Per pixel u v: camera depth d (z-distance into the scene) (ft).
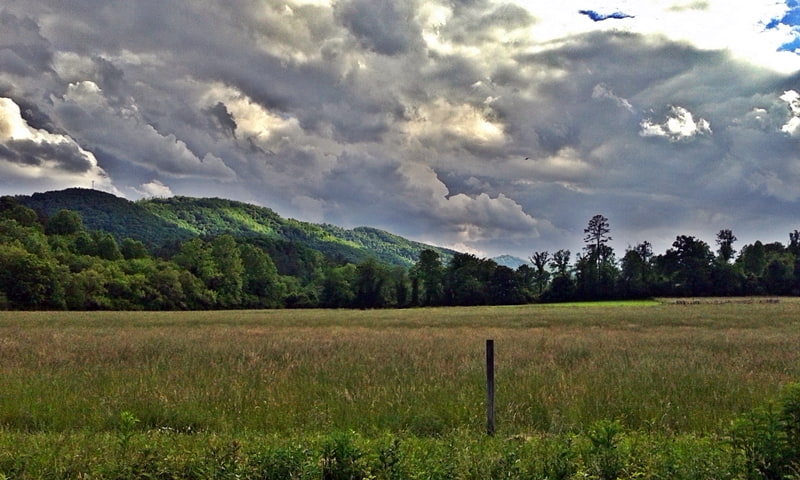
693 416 34.35
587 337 99.66
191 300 363.15
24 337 95.66
